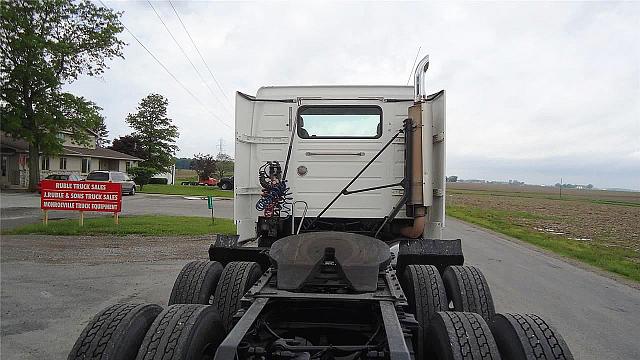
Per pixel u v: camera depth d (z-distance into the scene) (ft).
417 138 18.20
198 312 10.53
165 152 239.09
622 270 42.83
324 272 12.83
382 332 11.15
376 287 12.28
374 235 20.10
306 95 20.51
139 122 235.40
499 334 10.87
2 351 17.72
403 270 17.95
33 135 122.21
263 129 20.54
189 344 9.71
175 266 36.11
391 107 20.39
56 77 123.24
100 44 128.36
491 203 190.49
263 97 20.53
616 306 29.19
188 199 126.72
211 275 15.93
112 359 9.57
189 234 53.98
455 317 11.04
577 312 27.04
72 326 20.89
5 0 119.44
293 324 12.49
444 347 10.41
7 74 120.78
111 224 58.34
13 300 25.30
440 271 17.90
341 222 20.47
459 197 246.88
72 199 57.11
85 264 36.27
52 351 17.79
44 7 122.62
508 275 38.24
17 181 145.07
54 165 159.74
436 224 19.07
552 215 132.57
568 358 9.88
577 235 79.97
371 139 20.38
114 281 30.50
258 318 11.32
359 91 20.48
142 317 10.69
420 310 14.92
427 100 18.76
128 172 176.65
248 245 20.16
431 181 18.26
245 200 20.13
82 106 128.47
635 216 135.95
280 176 20.03
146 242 48.16
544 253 53.26
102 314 10.62
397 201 19.98
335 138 20.42
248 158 20.38
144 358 9.46
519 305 27.99
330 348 10.47
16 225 57.77
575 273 41.14
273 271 14.03
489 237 68.03
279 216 19.86
